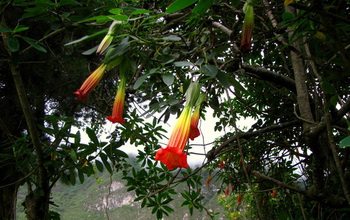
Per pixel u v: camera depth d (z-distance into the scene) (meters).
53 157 2.77
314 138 1.82
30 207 2.70
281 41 2.01
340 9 1.26
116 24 1.44
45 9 1.72
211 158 2.68
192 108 1.45
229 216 7.68
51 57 4.56
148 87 3.51
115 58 1.55
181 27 2.58
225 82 1.33
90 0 2.04
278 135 3.80
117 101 1.60
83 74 4.93
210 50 1.73
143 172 3.38
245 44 1.42
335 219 2.11
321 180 1.94
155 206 3.31
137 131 2.98
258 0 1.46
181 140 1.33
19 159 2.94
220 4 1.74
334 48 1.63
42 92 5.35
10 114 5.06
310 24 1.35
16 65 1.51
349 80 2.05
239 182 4.14
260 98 3.92
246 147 3.99
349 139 0.87
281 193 4.06
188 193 3.26
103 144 2.63
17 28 1.50
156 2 2.12
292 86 2.74
